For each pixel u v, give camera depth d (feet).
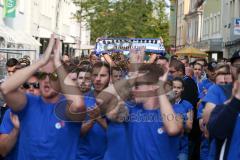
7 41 78.84
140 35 148.97
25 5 106.52
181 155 28.09
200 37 207.92
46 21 131.13
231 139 15.88
